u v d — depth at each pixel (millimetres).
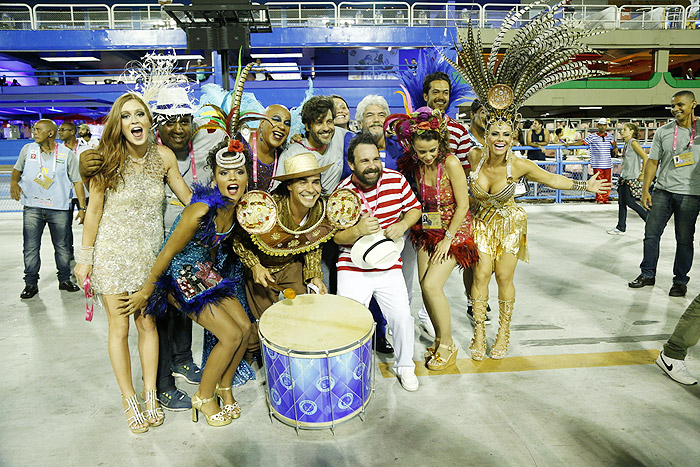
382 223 2932
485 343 3447
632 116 21484
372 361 2684
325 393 2410
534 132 10656
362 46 15359
